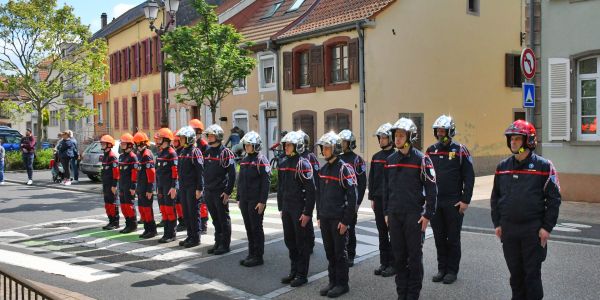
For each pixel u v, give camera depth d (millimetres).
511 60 24297
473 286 7023
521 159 5695
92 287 7480
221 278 7805
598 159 13094
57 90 30391
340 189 6848
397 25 20125
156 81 32312
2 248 10141
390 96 20016
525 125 5613
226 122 26016
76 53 30297
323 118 21094
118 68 37781
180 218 11320
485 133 23391
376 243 9750
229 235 9266
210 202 9188
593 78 13398
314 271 8062
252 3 27047
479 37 23078
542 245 5574
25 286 5195
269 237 10453
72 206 15500
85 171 21688
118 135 38250
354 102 19812
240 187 8445
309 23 22266
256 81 24109
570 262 8062
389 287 7180
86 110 31969
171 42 17438
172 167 10062
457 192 7250
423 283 7195
